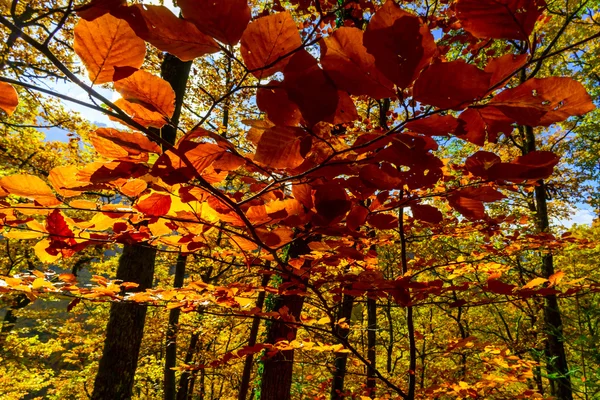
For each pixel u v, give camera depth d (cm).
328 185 75
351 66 46
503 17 43
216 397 1192
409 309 259
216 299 152
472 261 212
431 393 233
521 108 46
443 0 231
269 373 320
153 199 85
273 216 86
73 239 100
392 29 41
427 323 864
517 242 225
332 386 423
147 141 65
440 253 486
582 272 508
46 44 46
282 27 45
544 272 562
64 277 129
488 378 222
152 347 884
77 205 83
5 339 955
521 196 764
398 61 42
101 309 1027
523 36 44
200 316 709
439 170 69
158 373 1030
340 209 77
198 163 66
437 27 241
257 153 59
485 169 59
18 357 984
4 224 89
